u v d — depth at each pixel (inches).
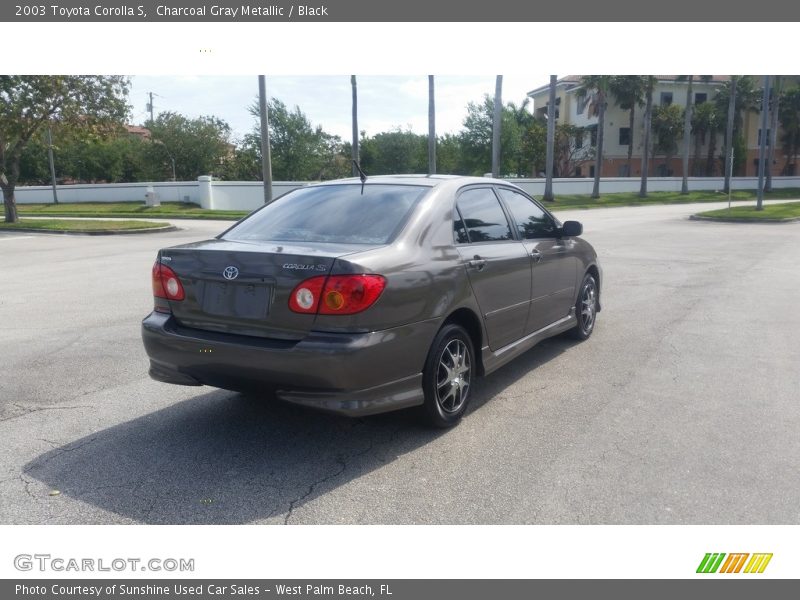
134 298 376.2
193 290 158.2
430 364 163.5
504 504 136.3
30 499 138.3
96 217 1280.8
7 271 503.2
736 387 209.6
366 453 160.2
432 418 168.2
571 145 2485.2
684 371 227.1
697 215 1086.4
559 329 237.6
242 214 1277.1
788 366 233.0
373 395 148.3
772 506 135.1
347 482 145.6
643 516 131.9
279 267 146.3
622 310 329.7
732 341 268.1
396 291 149.6
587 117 2511.1
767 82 1146.7
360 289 142.3
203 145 2181.3
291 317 145.0
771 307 336.8
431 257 163.9
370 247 155.1
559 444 165.3
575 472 149.8
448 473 149.7
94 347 263.1
